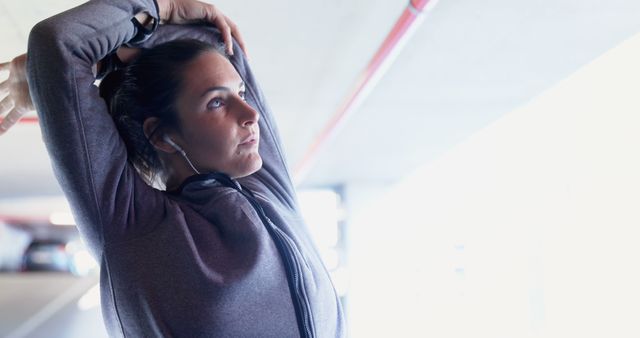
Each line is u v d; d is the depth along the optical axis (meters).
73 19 0.80
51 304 7.32
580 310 2.99
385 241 6.70
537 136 3.43
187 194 0.84
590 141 2.94
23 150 4.93
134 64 0.89
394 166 6.26
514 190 3.68
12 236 9.05
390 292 6.42
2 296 7.79
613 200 2.76
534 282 3.41
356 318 6.56
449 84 3.79
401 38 2.70
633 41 2.73
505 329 3.75
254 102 1.09
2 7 2.60
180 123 0.85
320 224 7.15
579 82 3.04
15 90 0.89
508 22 2.90
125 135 0.88
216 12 1.08
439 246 4.96
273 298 0.75
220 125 0.83
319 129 4.72
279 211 0.90
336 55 3.23
